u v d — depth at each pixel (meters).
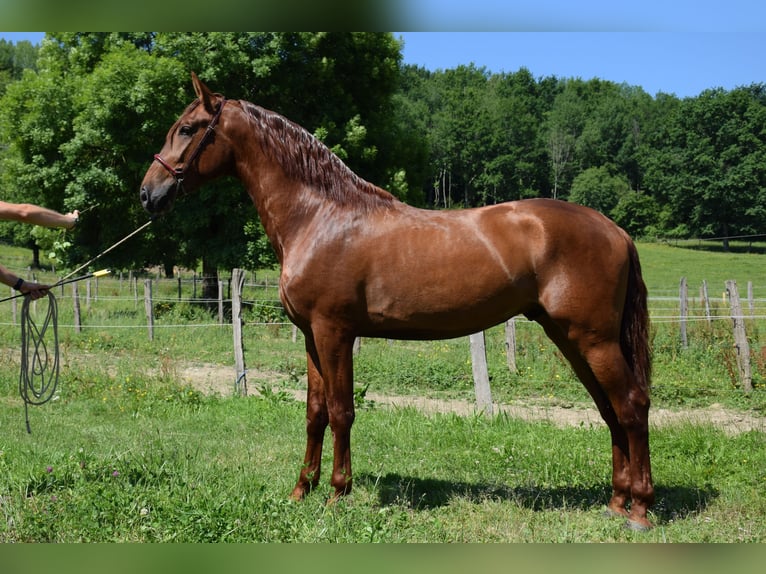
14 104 19.77
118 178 19.08
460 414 8.53
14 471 5.27
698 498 5.01
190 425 7.67
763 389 10.12
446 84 97.62
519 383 10.69
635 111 84.19
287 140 4.78
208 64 18.64
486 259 4.38
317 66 19.98
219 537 4.07
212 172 4.88
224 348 14.48
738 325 10.32
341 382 4.63
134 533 4.12
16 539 4.04
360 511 4.55
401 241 4.48
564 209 4.46
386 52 21.97
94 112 18.23
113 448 6.23
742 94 60.31
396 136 23.36
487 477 5.61
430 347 14.76
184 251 23.47
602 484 5.35
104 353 13.31
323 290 4.53
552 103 100.75
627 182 79.06
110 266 21.16
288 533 4.17
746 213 59.03
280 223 4.78
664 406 9.29
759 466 5.67
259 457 6.11
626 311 4.51
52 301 4.80
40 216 4.50
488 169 77.88
